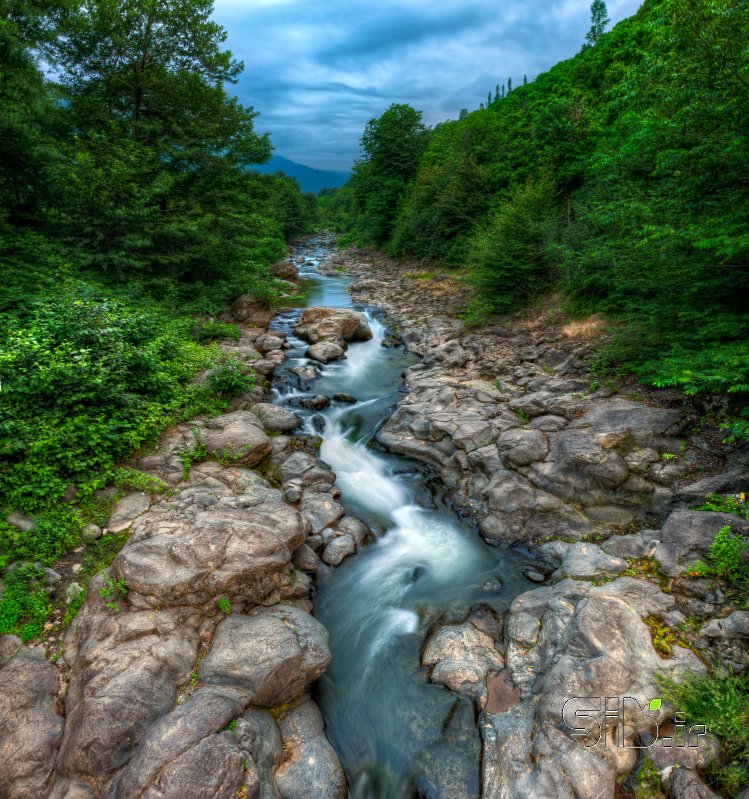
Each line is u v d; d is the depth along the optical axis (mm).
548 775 4129
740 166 7508
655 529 7105
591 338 12555
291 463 9461
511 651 5594
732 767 4027
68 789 3875
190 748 3896
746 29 6500
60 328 8789
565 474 8008
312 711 5078
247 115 18141
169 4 16062
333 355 15977
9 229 13211
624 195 10914
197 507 6926
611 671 4727
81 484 6988
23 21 12984
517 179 25672
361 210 50781
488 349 14070
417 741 4871
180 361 11477
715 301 8898
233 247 18297
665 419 8164
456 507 8844
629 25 29141
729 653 4980
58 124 15352
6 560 5730
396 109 40750
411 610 6594
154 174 15789
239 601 5598
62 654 5023
